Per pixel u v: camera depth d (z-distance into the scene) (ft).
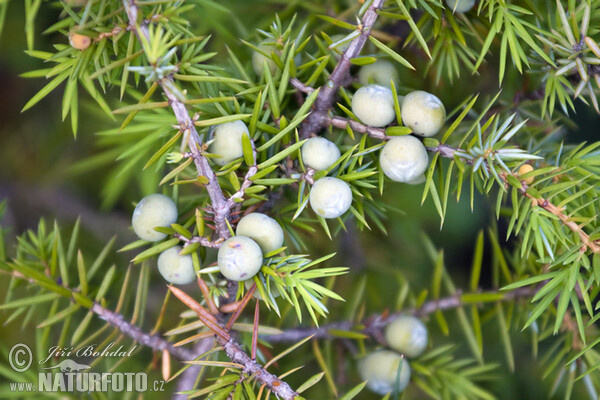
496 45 1.21
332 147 1.07
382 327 1.19
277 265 1.05
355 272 1.32
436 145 1.08
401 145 1.06
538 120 1.21
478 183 1.09
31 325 1.30
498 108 1.20
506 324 1.18
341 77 1.08
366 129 1.08
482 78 1.24
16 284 1.12
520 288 1.18
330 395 1.21
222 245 1.04
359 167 1.09
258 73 1.11
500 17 1.09
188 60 1.05
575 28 1.09
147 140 1.10
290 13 1.20
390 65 1.11
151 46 1.01
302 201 1.07
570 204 1.09
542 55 1.09
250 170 1.05
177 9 1.03
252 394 1.05
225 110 1.08
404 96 1.09
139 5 1.01
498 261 1.20
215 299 1.08
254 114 1.06
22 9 1.32
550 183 1.10
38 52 1.06
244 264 1.04
